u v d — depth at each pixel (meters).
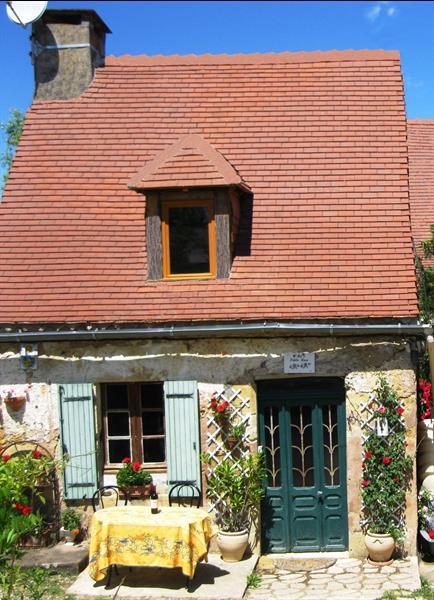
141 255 10.55
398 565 9.48
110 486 10.00
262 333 9.73
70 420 10.02
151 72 12.45
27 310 10.03
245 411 9.86
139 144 11.62
